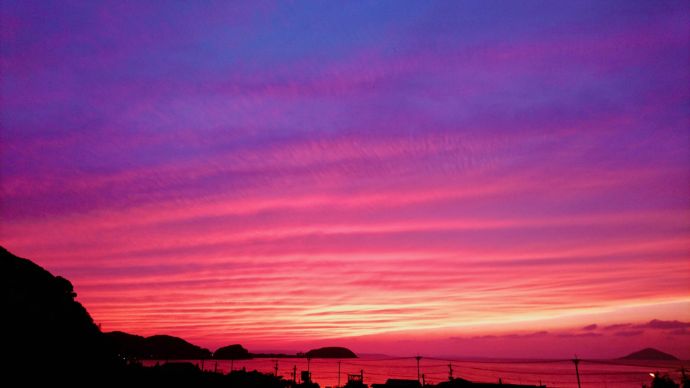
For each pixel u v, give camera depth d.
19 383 51.88
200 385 82.44
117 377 71.44
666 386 68.06
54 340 68.06
